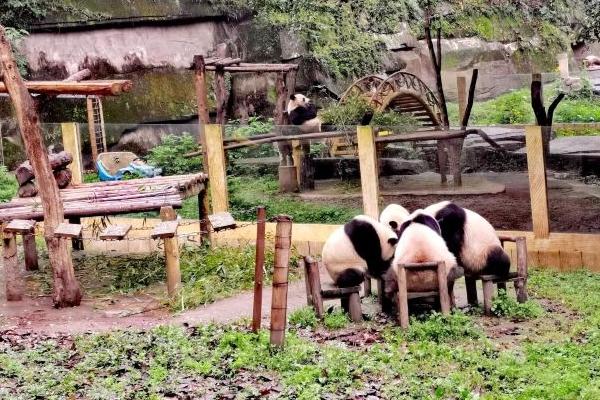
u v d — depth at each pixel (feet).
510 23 78.43
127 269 35.99
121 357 23.59
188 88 61.36
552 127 38.99
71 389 20.95
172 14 61.00
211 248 37.83
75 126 41.42
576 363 22.09
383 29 68.23
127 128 55.11
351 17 67.10
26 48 57.77
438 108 52.49
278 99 50.47
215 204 40.75
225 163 40.73
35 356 23.88
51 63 58.49
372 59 66.18
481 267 28.12
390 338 25.11
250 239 39.11
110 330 26.94
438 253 26.58
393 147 38.37
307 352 23.27
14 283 31.73
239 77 62.64
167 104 60.59
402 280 25.82
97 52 59.57
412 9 69.36
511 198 36.40
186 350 23.77
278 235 23.24
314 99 62.54
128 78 60.08
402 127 38.78
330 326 26.68
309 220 39.45
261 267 24.98
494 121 64.28
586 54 84.84
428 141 37.86
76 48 59.16
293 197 40.01
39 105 55.16
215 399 20.08
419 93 50.52
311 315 27.02
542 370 21.74
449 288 27.14
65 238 30.45
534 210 35.68
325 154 39.37
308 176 39.78
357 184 38.86
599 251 34.68
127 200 33.63
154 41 61.00
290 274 34.65
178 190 34.86
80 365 22.88
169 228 29.30
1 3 57.16
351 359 22.74
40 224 41.91
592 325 26.32
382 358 22.98
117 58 59.98
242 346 23.77
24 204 34.50
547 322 26.99
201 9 61.98
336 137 38.88
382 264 28.25
